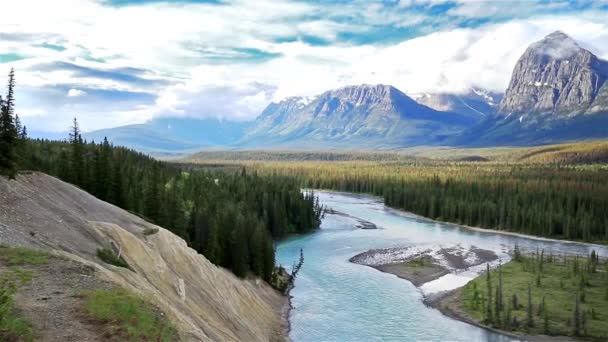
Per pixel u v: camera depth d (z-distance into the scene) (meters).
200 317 45.06
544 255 113.69
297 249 120.56
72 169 75.44
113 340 25.00
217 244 73.19
